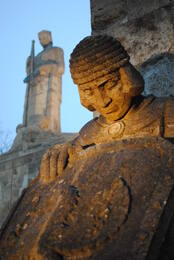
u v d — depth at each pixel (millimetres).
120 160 1229
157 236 1020
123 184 1148
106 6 2090
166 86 1765
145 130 1307
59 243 1084
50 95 8609
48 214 1252
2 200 7246
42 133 7770
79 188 1228
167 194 1086
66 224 1135
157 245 1015
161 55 1842
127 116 1374
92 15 2113
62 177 1366
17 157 7535
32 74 8852
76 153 1425
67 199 1200
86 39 1371
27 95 8789
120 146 1280
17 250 1211
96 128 1447
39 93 8641
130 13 2002
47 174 1419
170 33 1855
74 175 1314
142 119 1334
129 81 1313
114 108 1347
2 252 1251
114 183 1165
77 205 1175
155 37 1890
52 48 9266
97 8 2111
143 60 1885
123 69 1325
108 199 1137
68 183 1296
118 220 1069
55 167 1417
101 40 1338
